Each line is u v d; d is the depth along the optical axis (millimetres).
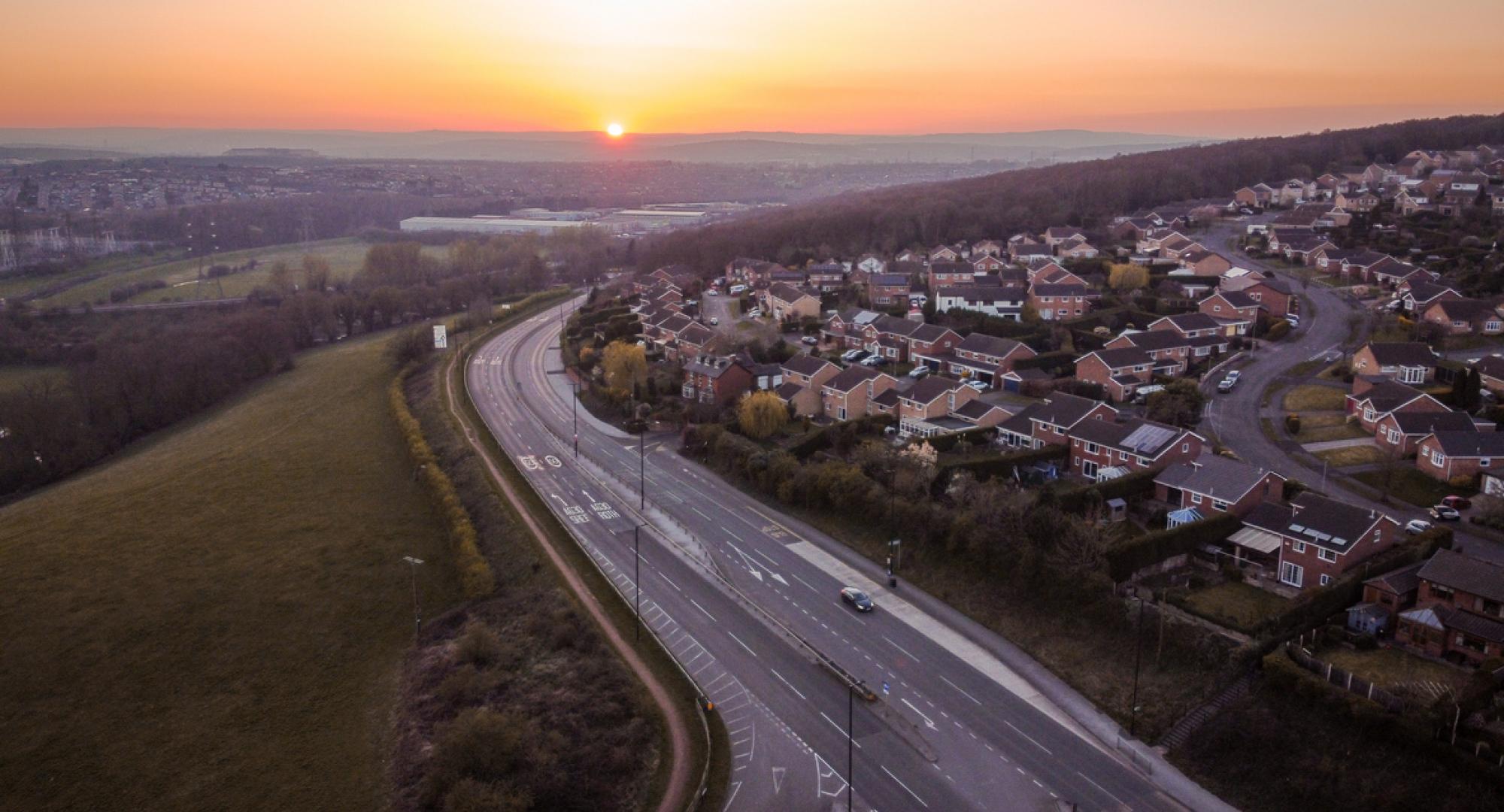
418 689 70688
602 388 143500
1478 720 52438
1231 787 55688
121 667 77438
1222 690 61562
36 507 115250
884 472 96625
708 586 83062
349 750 65188
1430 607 62938
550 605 79188
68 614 85625
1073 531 75688
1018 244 199250
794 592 81250
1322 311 148250
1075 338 143125
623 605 79312
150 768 64812
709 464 113750
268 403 157500
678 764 59969
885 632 74250
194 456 129625
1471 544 76188
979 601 77062
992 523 81500
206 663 77562
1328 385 117500
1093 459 96750
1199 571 75812
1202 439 100250
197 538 100375
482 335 194125
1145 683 64375
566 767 59000
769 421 116062
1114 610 69625
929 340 139125
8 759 66625
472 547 90688
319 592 88125
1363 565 69500
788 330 167000
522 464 116250
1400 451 94062
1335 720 56156
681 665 70625
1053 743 60531
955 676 68062
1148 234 198500
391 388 153500
